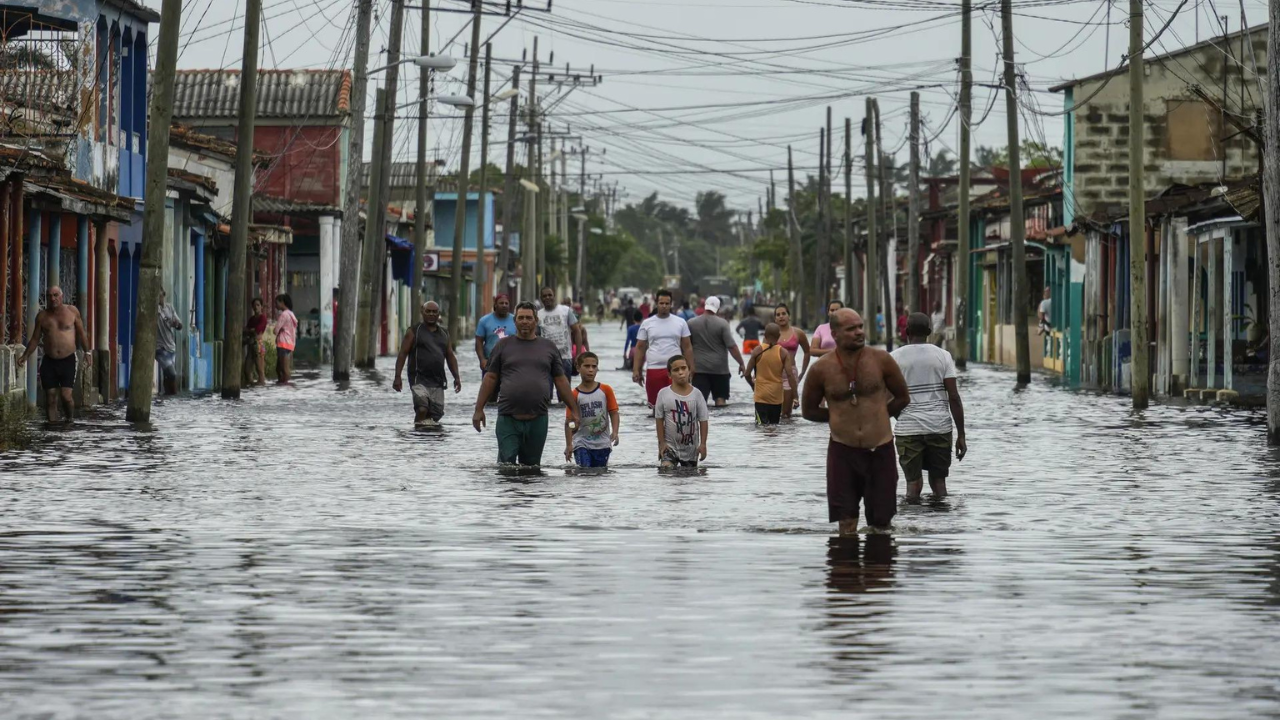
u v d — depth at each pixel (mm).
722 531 29328
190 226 80500
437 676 17828
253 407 64062
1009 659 18688
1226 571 24984
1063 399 73188
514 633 20156
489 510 32250
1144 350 66375
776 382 54656
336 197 128875
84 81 66875
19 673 17953
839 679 17688
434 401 54625
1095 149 109688
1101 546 27562
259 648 19266
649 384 58500
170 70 54031
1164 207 75438
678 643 19578
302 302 116250
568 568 25125
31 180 57062
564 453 45062
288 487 36156
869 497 29156
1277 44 46625
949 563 25719
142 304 54781
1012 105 91500
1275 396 47625
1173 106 107062
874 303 163000
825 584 23719
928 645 19453
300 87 129875
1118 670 18125
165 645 19406
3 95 59625
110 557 26094
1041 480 38344
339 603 22156
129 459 42281
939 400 34656
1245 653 19016
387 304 132125
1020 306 89188
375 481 37500
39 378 60188
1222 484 37406
